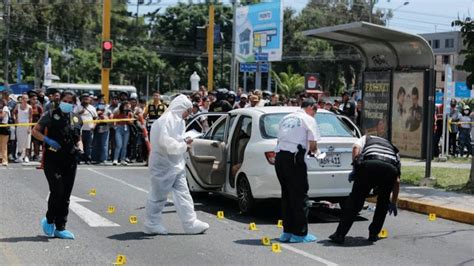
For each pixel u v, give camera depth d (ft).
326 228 37.65
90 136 71.31
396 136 59.88
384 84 60.85
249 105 65.26
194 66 270.46
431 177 54.80
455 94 97.81
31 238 32.81
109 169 66.90
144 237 33.88
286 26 248.73
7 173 60.39
